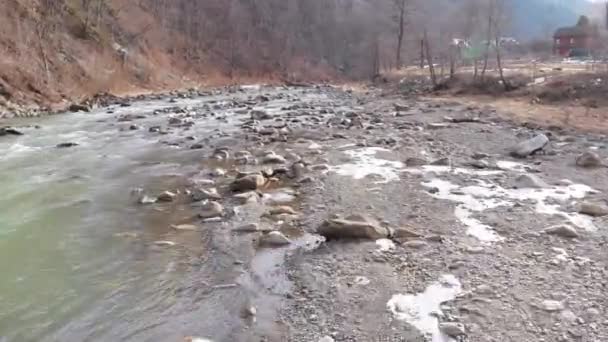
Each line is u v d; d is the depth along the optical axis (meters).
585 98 25.55
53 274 8.08
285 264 8.30
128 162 15.56
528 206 10.61
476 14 70.19
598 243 8.67
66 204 11.41
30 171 14.35
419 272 7.80
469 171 13.50
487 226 9.58
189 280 7.86
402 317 6.62
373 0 107.38
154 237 9.53
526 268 7.82
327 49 82.56
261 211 10.73
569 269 7.76
